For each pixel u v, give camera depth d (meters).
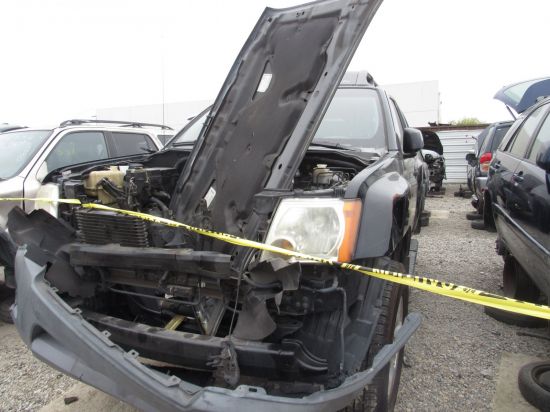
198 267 2.19
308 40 2.88
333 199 2.26
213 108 3.22
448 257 6.97
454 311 4.78
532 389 3.07
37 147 5.78
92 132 6.68
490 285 5.47
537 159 3.17
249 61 3.17
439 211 12.61
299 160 2.54
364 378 2.04
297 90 2.80
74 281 2.55
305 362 2.07
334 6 2.84
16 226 2.61
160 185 3.31
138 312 2.79
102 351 2.05
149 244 2.56
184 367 2.32
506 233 4.64
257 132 2.84
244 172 2.75
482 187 9.42
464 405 3.12
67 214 3.09
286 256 2.17
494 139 9.85
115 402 3.19
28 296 2.35
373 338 2.49
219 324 2.30
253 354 2.05
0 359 3.88
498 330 4.30
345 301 2.12
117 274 2.54
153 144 7.76
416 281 2.23
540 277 3.46
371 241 2.21
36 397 3.27
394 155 3.38
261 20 3.19
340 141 3.81
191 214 2.97
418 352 3.87
